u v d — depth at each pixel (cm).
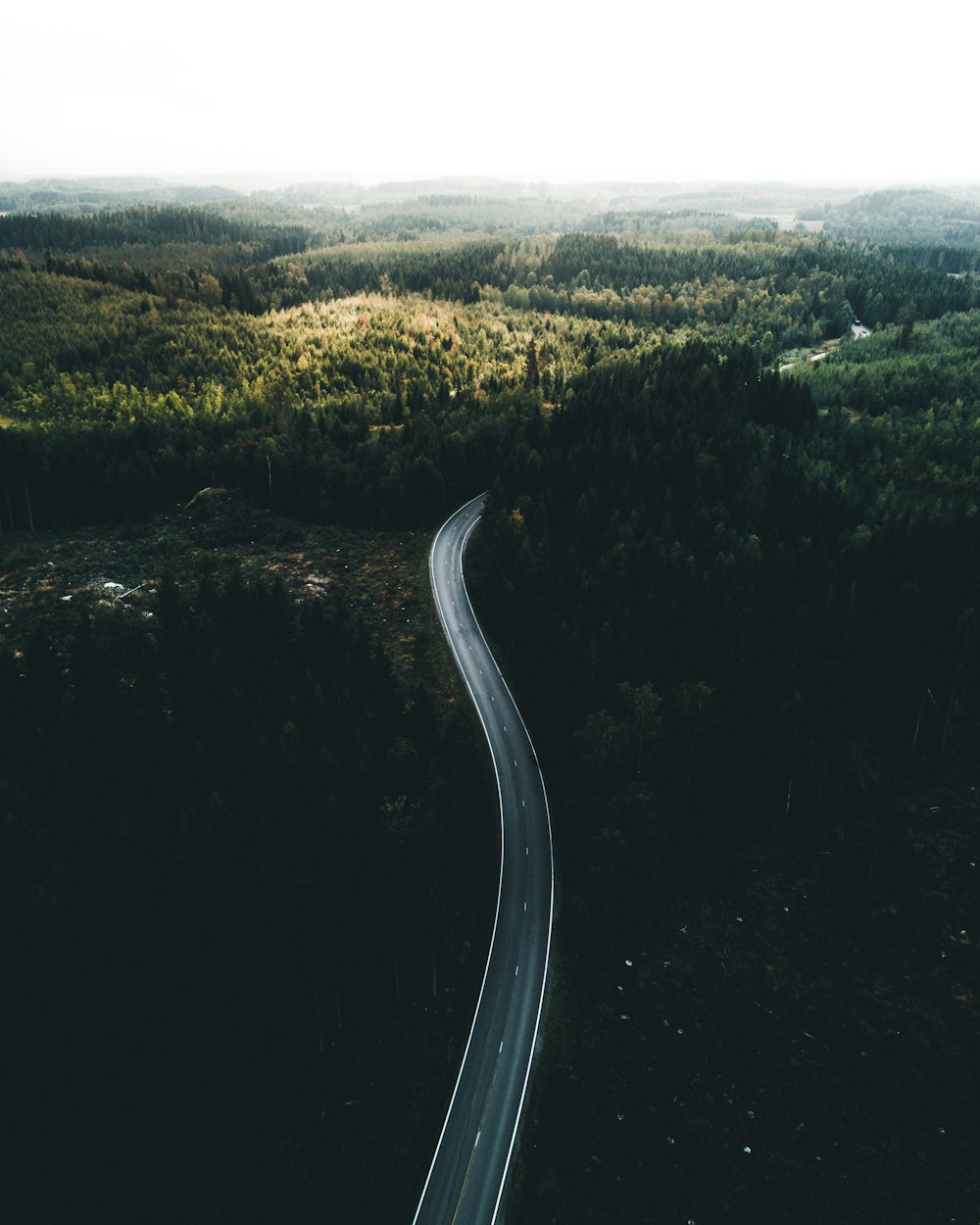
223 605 7825
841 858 6272
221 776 5469
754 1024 5169
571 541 9006
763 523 9275
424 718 6406
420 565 10012
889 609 7250
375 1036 5062
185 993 4378
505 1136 4544
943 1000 5181
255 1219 4172
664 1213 4225
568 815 6366
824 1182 4316
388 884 5091
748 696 6700
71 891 4534
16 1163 4047
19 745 5744
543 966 5434
